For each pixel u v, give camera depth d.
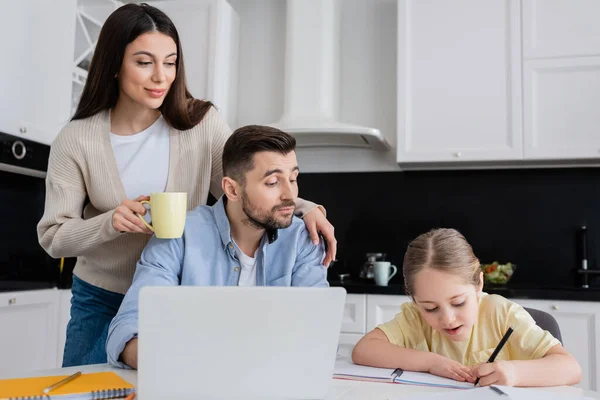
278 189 1.28
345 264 3.37
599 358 2.51
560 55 2.87
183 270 1.35
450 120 2.99
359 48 3.46
